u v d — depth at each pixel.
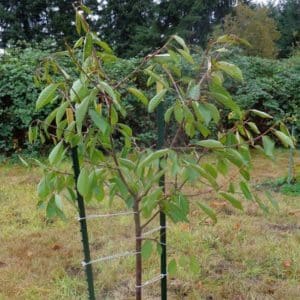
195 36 23.72
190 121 1.56
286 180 5.84
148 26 22.44
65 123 1.67
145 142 7.28
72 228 4.10
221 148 1.62
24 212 4.52
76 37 19.69
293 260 3.41
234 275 3.20
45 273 3.25
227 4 25.20
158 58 1.63
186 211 1.69
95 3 22.39
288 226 4.26
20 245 3.71
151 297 2.94
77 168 1.76
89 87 1.69
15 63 7.14
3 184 5.66
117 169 1.76
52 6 22.62
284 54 22.58
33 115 6.84
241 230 4.04
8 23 22.44
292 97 8.78
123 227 4.12
